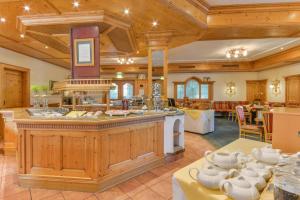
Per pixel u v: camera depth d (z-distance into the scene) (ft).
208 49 25.93
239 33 14.82
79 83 10.87
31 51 20.10
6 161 12.67
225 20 13.28
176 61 34.55
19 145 9.05
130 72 37.42
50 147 8.89
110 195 8.40
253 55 30.27
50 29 11.79
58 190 8.80
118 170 9.48
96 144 8.64
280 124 5.02
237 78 39.99
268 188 2.83
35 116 9.48
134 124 10.27
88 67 11.22
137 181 9.77
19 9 10.71
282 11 12.87
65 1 9.87
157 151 11.74
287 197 2.21
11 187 9.05
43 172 8.94
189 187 3.06
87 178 8.68
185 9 11.50
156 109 14.28
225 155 3.46
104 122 8.67
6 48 18.88
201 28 13.66
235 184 2.71
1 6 10.43
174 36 15.69
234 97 40.11
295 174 2.51
